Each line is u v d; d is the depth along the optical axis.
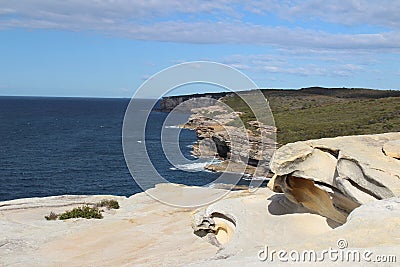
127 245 13.22
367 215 7.68
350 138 11.94
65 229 15.05
